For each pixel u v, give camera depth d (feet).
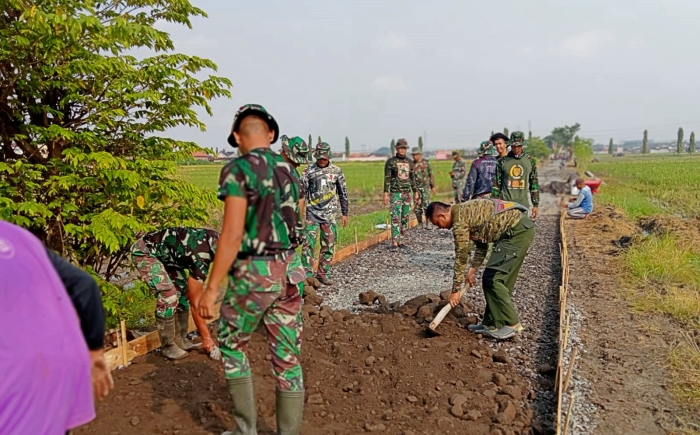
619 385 15.64
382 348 17.25
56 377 6.20
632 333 19.70
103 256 18.54
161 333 15.99
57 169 16.12
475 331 19.10
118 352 15.57
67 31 13.91
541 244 38.63
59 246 16.84
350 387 14.61
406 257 34.24
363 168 187.11
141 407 13.12
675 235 36.86
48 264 6.59
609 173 138.92
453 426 12.80
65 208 15.74
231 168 9.68
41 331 6.17
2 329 6.00
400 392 14.53
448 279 28.25
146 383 14.46
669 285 25.84
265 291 10.18
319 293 25.48
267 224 10.05
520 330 19.54
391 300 24.35
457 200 59.00
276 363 11.04
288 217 10.48
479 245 19.26
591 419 13.74
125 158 17.29
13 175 15.87
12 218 14.52
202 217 19.48
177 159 18.99
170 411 12.98
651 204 64.69
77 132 17.16
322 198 25.64
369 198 87.81
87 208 17.28
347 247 35.29
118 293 17.21
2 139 16.44
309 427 12.53
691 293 24.17
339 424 12.80
